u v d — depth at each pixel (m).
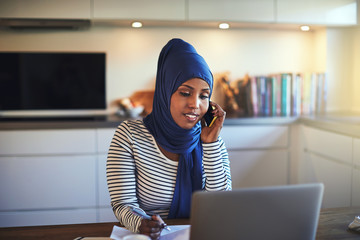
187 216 1.43
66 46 3.41
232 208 0.91
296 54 3.75
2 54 3.34
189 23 3.33
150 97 3.52
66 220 2.94
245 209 0.92
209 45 3.60
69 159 2.92
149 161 1.41
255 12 3.27
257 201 0.92
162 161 1.42
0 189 2.88
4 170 2.88
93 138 2.94
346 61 3.60
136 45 3.49
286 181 3.27
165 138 1.40
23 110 3.41
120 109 3.47
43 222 2.93
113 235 1.16
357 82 3.56
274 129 3.21
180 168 1.41
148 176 1.40
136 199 1.38
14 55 3.36
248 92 3.47
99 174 2.96
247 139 3.17
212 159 1.40
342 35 3.58
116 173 1.37
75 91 3.45
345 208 1.45
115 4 3.11
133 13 3.13
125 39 3.48
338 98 3.62
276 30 3.70
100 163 2.95
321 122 2.92
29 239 1.16
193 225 0.91
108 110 3.51
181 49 1.40
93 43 3.44
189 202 1.43
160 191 1.41
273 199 0.93
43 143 2.90
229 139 3.15
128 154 1.40
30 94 3.40
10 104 3.39
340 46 3.58
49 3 3.04
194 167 1.44
